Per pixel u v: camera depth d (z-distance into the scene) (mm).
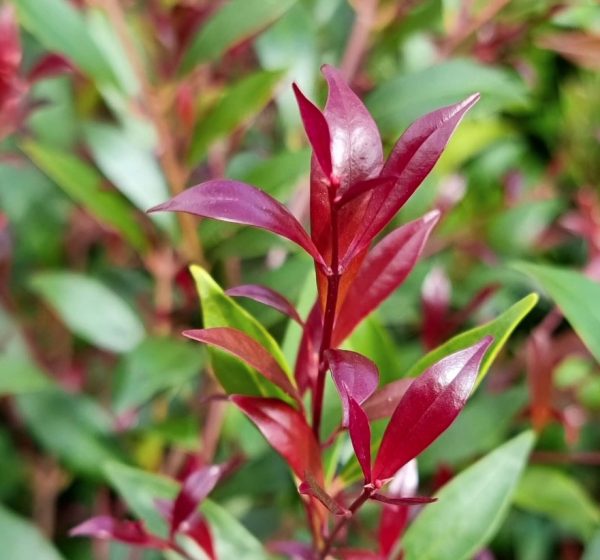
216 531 314
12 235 473
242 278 426
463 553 283
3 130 390
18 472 450
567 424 342
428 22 464
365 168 221
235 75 478
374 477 231
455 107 228
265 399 250
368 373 221
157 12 447
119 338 416
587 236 412
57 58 374
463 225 500
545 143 557
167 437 378
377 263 258
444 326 375
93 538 431
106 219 381
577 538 461
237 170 449
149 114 399
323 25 485
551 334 479
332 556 271
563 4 443
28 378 387
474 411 366
